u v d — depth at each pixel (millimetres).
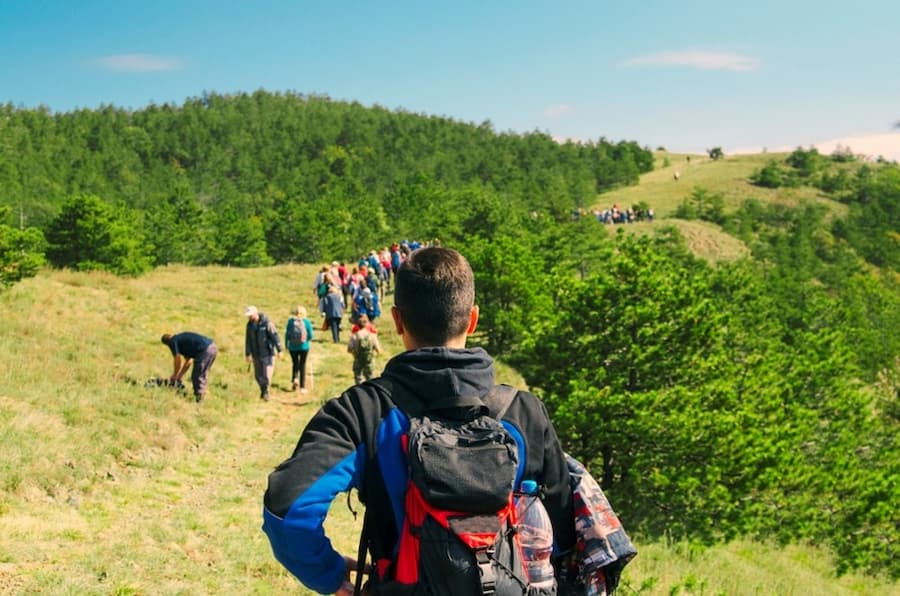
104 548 7832
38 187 141250
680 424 14250
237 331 25234
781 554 18516
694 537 14430
